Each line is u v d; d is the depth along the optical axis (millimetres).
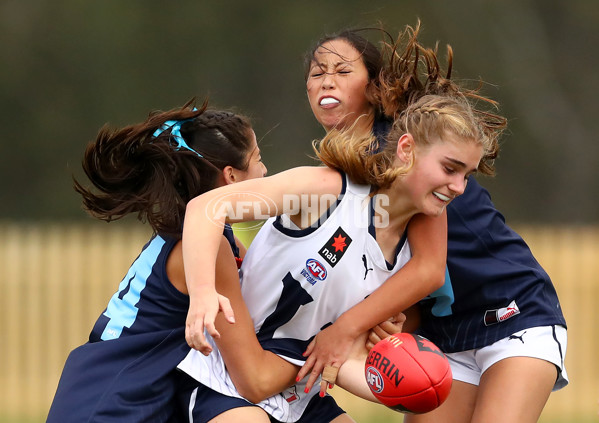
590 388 37531
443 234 14336
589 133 82500
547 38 86000
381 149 14758
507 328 15242
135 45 86062
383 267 14000
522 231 43250
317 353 13906
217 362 14047
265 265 14000
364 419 31656
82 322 38656
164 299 14062
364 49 15695
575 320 37938
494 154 15141
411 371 12930
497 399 14656
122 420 13398
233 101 84125
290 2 85812
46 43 85875
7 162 84000
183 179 14695
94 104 85562
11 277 38781
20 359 38562
